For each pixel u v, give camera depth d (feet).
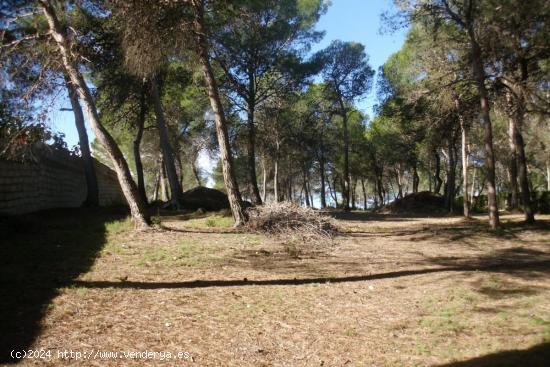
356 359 16.79
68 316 18.74
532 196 84.23
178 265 28.84
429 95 57.67
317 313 21.26
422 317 21.16
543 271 30.27
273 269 29.43
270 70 78.07
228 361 16.08
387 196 236.84
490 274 28.99
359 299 23.59
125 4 39.70
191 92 82.94
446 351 17.43
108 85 67.26
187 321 19.29
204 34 43.19
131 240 35.81
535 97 52.31
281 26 71.82
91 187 63.31
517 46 50.21
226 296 22.89
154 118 93.86
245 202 55.93
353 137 142.51
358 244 41.01
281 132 108.99
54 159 59.57
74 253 30.68
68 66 37.78
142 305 20.79
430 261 34.17
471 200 115.75
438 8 51.24
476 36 50.83
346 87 115.55
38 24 45.11
